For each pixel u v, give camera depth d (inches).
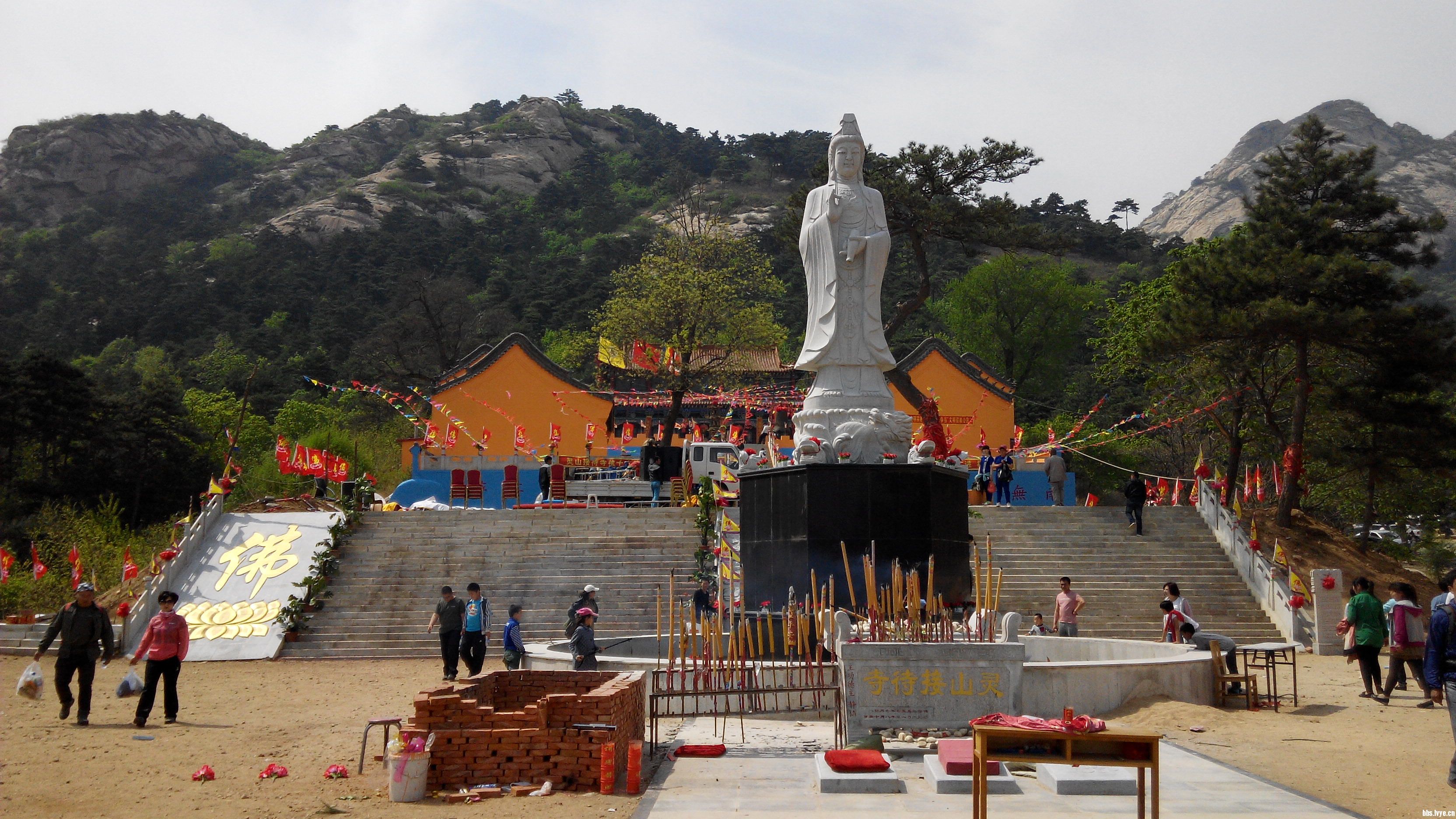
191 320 3814.0
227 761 534.0
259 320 3917.3
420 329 2989.7
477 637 829.8
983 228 1761.8
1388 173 6948.8
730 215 5521.7
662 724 604.1
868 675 531.2
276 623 1101.1
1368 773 494.0
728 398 2010.3
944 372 2046.0
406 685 858.8
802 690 558.6
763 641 752.3
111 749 566.6
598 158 6688.0
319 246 5231.3
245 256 4596.5
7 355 2170.3
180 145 6663.4
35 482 2021.4
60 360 2118.6
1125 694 641.0
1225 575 1201.4
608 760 443.8
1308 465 1594.5
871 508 760.3
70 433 2112.5
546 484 1558.8
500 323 3282.5
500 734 454.0
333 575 1178.6
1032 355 3144.7
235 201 6289.4
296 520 1312.7
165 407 2226.9
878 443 805.2
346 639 1079.6
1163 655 730.2
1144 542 1270.9
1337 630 757.3
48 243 5039.4
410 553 1232.8
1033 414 2913.4
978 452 1995.6
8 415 2044.8
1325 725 622.8
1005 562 1229.7
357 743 587.5
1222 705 685.9
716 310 2016.5
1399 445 1321.4
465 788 449.4
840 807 406.6
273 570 1202.6
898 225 1807.3
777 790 439.5
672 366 1982.0
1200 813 401.1
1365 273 1262.3
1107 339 2250.2
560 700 456.8
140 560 1524.4
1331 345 1305.4
